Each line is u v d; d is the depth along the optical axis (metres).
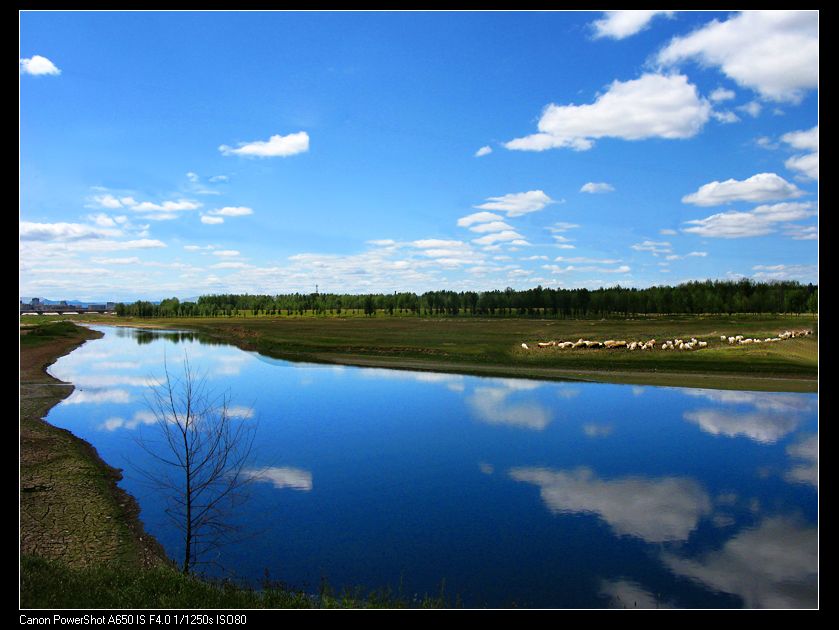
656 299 142.88
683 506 16.59
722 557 13.28
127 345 87.38
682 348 52.03
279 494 17.88
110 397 36.12
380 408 32.34
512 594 11.60
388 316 176.12
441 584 12.12
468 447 23.62
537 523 15.45
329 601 10.36
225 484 18.81
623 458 21.67
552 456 22.08
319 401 34.75
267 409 32.00
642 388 37.88
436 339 75.44
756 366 43.06
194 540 14.50
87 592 9.22
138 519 15.93
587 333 79.50
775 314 125.06
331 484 18.78
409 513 16.27
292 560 13.33
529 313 167.00
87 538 14.45
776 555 13.37
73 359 63.19
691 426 26.88
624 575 12.48
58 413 30.84
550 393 36.91
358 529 15.07
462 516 16.05
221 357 64.62
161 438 24.66
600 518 15.84
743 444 23.42
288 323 138.25
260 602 9.94
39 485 18.27
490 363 52.38
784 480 18.78
